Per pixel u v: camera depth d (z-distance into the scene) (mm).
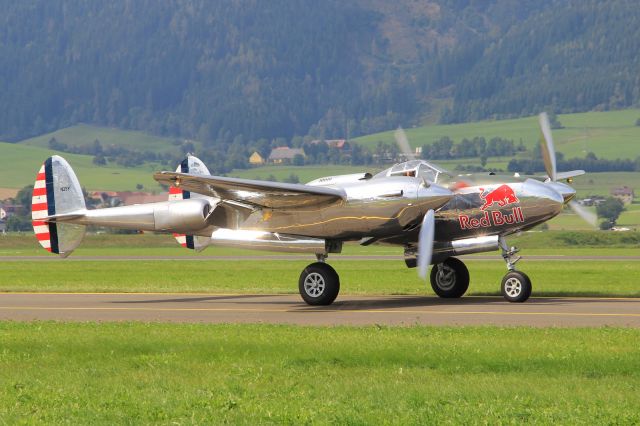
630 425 29484
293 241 67125
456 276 69375
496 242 65562
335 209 64250
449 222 66125
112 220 75875
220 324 53031
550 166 69812
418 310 60812
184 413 31500
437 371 37844
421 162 67375
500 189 65000
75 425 30234
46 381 36812
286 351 42219
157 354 42500
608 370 37125
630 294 71812
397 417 30641
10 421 30641
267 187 61969
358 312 60438
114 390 34969
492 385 34875
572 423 29766
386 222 63562
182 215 71062
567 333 46344
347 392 34156
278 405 32344
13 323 54625
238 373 37719
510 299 65062
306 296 65688
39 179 81125
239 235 69438
